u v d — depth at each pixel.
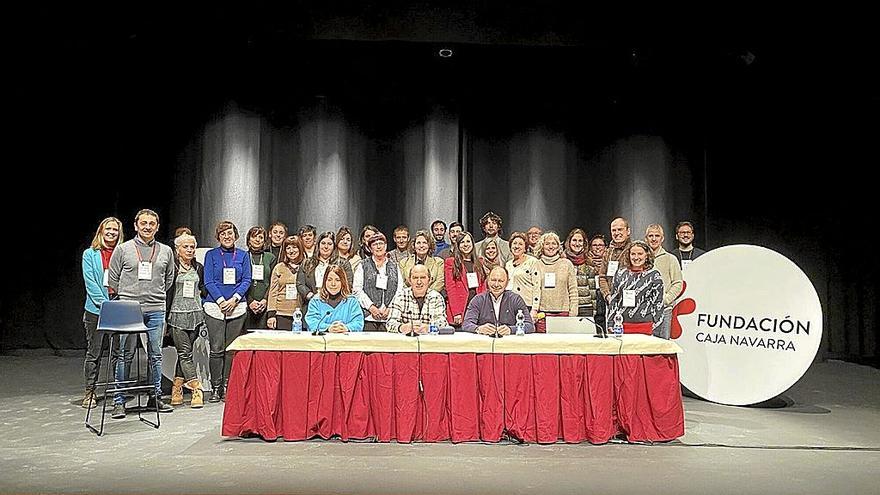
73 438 4.59
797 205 8.94
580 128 8.96
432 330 4.80
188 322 5.71
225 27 6.84
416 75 8.56
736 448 4.43
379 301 5.86
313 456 4.14
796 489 3.61
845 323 8.96
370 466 3.95
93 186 8.79
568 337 4.64
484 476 3.78
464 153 8.84
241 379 4.52
